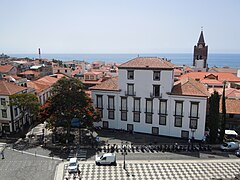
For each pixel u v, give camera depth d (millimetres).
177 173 39531
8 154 46406
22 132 58406
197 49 134250
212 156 45844
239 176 34812
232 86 87438
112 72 123750
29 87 67312
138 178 38000
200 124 52531
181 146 50125
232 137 54625
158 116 56156
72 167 39844
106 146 50438
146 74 55438
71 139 53219
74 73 127000
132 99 57906
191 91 53031
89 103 54438
